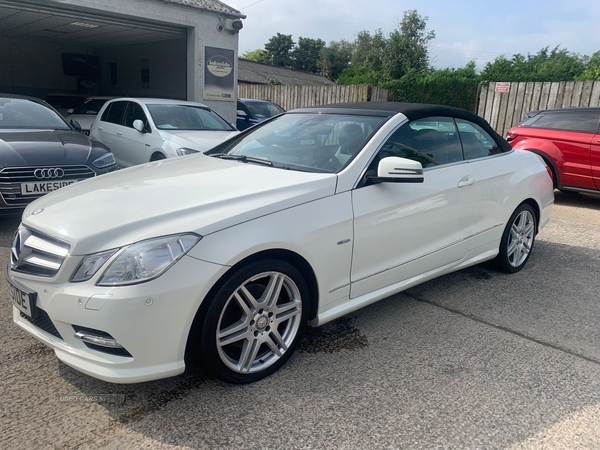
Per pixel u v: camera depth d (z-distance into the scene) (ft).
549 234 20.21
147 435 7.45
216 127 26.86
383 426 7.80
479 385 9.04
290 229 8.71
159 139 23.63
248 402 8.33
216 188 9.21
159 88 49.32
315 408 8.21
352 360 9.80
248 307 8.59
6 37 50.75
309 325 9.93
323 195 9.41
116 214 8.18
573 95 37.27
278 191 9.02
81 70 56.49
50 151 17.24
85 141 19.40
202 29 36.88
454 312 12.26
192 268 7.57
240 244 8.01
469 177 12.59
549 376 9.42
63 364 9.30
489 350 10.37
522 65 68.28
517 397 8.70
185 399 8.36
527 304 12.91
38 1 30.48
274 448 7.26
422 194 11.15
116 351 7.50
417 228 11.19
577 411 8.34
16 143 17.24
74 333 7.62
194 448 7.21
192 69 37.42
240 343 9.18
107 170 18.49
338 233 9.48
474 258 13.50
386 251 10.60
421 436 7.59
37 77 54.13
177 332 7.58
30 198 16.44
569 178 25.67
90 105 36.06
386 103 12.87
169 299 7.39
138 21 35.22
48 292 7.78
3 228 17.53
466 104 52.90
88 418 7.79
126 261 7.36
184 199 8.66
